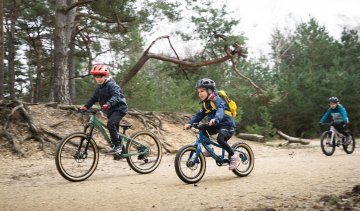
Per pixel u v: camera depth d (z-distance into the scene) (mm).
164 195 4965
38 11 24312
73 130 12180
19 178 7062
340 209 3729
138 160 7477
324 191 4715
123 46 24297
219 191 5078
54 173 7621
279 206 4043
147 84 22453
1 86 15922
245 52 18641
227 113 6195
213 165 8469
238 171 6402
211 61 18594
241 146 6566
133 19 16547
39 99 30672
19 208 4461
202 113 6195
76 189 5668
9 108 12000
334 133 10875
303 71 29656
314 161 8578
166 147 12375
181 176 5781
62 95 15375
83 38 21922
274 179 5891
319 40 31328
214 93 6051
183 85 24391
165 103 22594
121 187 5727
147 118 14641
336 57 30547
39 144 10734
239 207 4102
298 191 4805
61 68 15469
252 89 24797
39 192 5484
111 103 6781
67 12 15711
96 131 12414
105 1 15266
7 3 25891
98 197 4980
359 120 25656
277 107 25219
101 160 9641
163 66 21047
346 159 8922
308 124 26078
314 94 25594
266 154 11625
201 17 17641
